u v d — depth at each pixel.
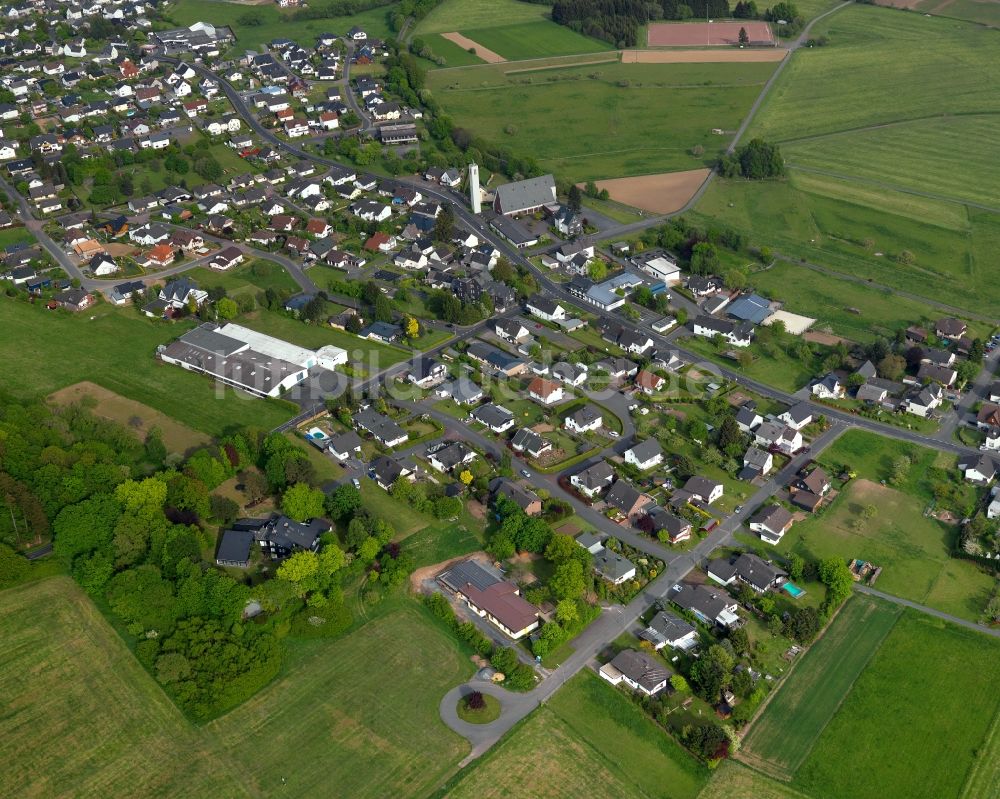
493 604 144.00
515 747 123.62
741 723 128.25
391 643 139.62
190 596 140.88
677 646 140.25
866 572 155.00
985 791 119.56
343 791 117.38
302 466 167.25
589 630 143.12
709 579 153.38
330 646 138.75
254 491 166.00
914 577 154.25
